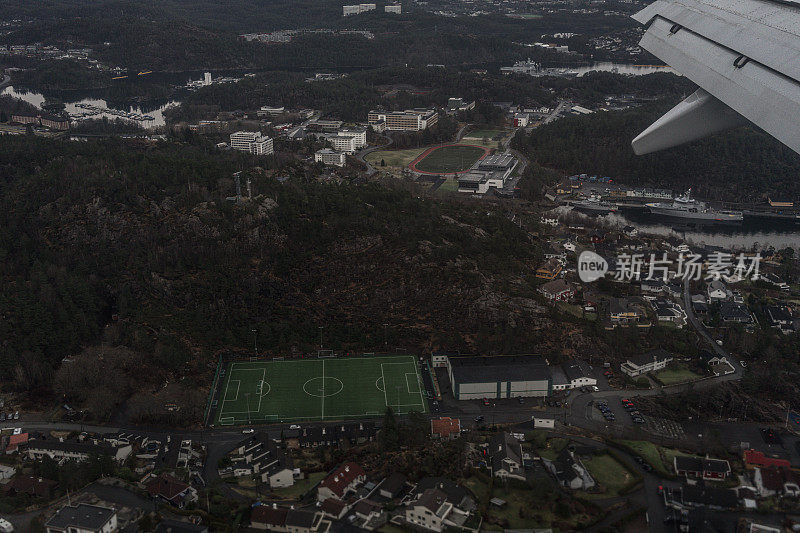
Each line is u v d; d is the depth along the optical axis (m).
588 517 153.25
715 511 156.62
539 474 169.50
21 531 148.00
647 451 182.50
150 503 156.25
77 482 163.62
